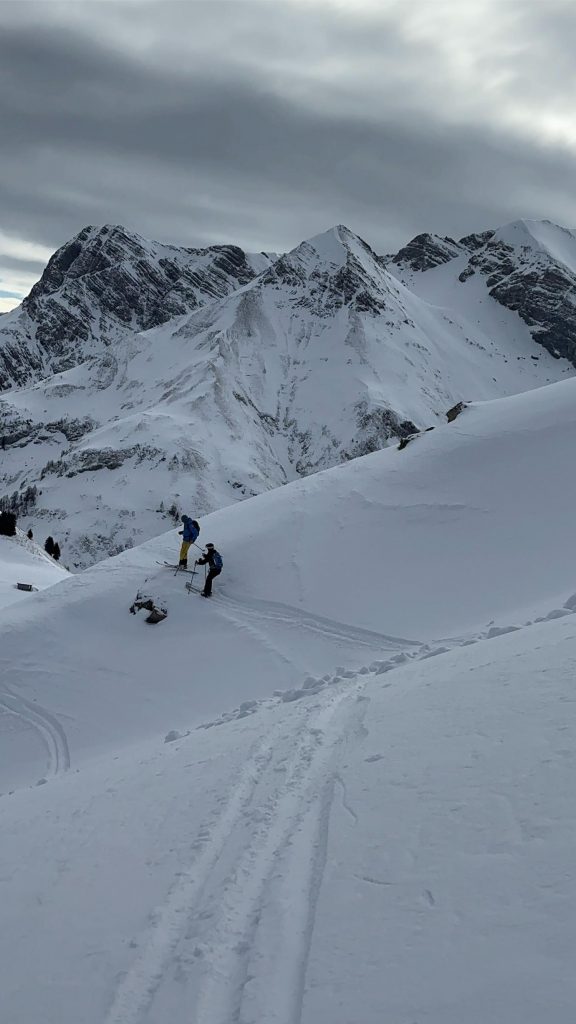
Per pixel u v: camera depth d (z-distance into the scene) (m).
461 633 23.45
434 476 33.66
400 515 32.06
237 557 32.59
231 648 27.06
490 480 32.03
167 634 28.72
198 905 7.24
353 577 29.44
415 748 9.76
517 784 7.76
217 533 35.34
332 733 11.82
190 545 33.44
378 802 8.48
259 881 7.47
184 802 10.21
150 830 9.53
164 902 7.39
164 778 11.98
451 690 11.93
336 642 26.05
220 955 6.37
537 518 29.05
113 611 30.53
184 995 5.95
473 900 6.15
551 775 7.69
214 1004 5.79
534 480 30.97
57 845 10.14
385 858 7.21
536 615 21.16
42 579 57.66
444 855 6.93
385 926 6.18
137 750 18.12
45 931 7.60
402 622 26.25
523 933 5.55
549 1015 4.70
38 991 6.53
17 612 31.78
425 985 5.36
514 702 10.17
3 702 26.62
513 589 25.89
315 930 6.41
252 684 24.88
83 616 30.50
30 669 28.09
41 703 26.30
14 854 10.37
